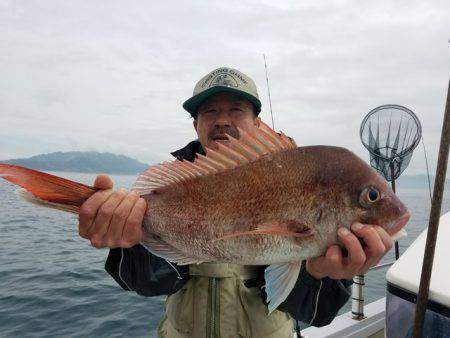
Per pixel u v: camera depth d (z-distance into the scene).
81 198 0.47
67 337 1.43
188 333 0.65
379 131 0.99
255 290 0.66
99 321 1.57
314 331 0.89
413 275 0.49
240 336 0.64
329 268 0.48
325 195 0.49
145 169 0.55
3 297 1.82
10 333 1.45
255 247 0.50
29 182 0.45
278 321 0.66
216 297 0.64
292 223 0.49
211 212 0.52
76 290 1.93
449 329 0.43
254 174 0.51
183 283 0.64
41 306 1.71
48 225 4.42
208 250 0.52
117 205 0.47
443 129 0.44
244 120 0.77
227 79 0.76
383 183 0.51
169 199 0.53
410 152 0.96
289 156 0.52
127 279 0.61
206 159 0.54
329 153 0.51
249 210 0.51
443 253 0.54
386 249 0.46
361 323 0.93
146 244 0.53
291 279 0.50
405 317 0.48
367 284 1.82
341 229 0.47
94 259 2.64
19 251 2.85
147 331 1.49
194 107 0.79
